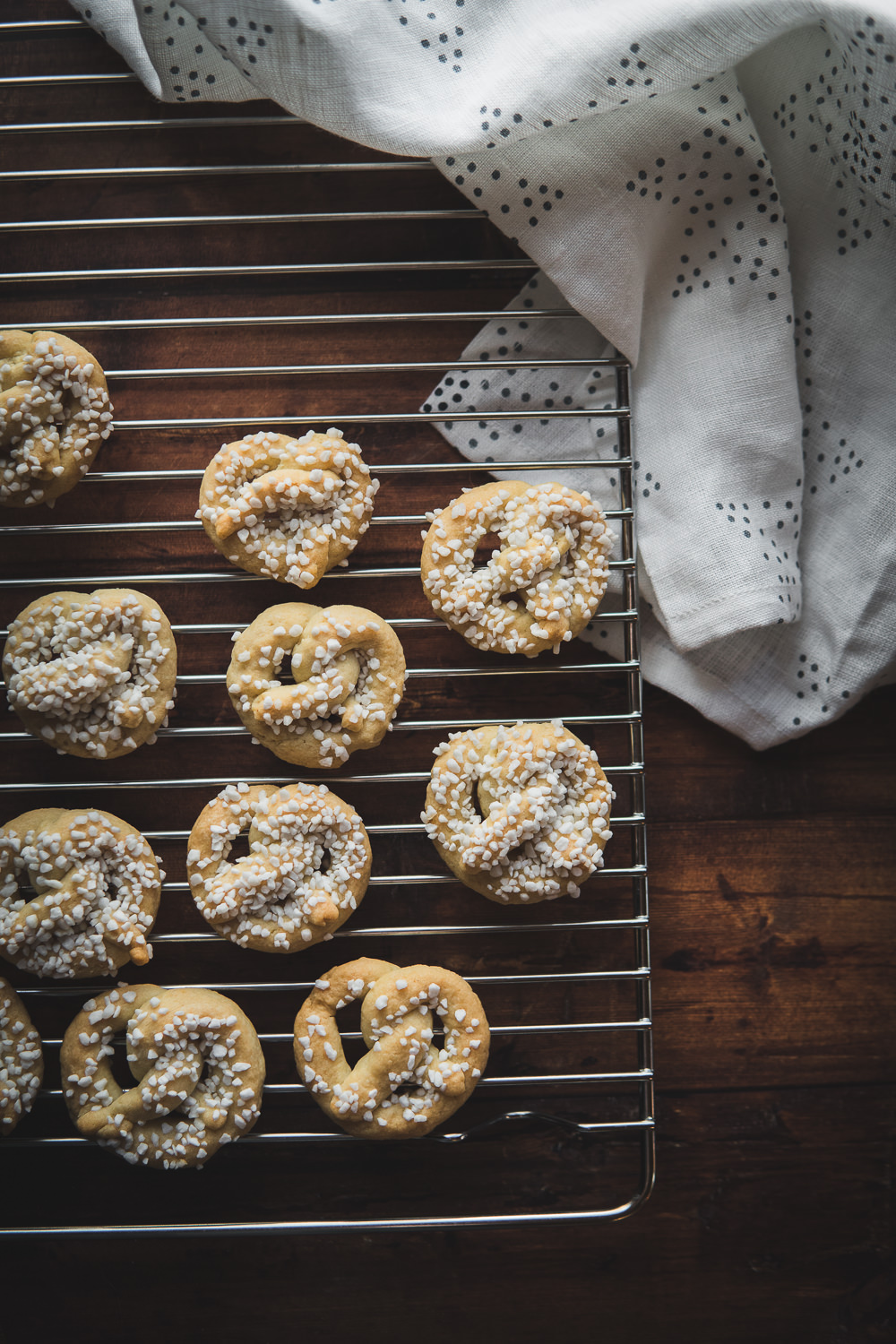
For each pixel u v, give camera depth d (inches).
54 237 20.5
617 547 20.6
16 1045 19.4
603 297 19.8
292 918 19.6
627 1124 19.7
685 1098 20.8
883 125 19.1
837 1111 20.9
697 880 21.0
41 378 19.6
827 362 20.3
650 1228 20.6
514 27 19.0
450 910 20.6
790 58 19.4
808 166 20.0
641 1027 19.8
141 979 20.3
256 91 19.6
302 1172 20.4
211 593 20.6
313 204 20.6
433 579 19.8
